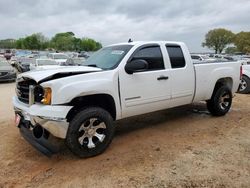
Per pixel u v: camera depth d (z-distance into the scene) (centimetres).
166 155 425
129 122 617
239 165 385
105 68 460
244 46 6256
